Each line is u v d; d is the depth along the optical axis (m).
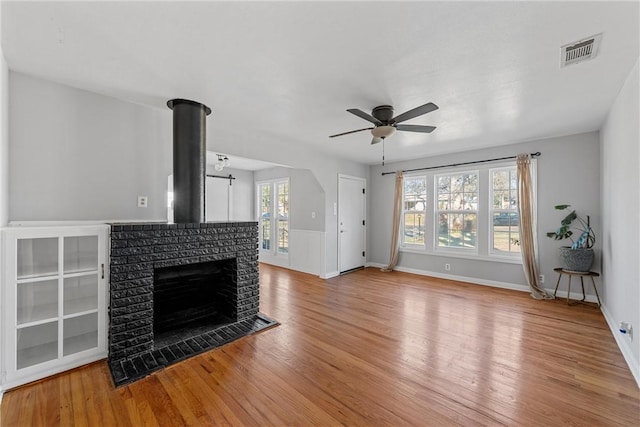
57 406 1.79
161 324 2.83
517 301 3.82
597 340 2.67
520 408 1.77
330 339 2.71
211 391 1.94
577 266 3.55
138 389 1.96
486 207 4.66
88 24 1.64
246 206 6.88
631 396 1.87
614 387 1.97
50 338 2.28
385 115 2.81
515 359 2.34
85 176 2.54
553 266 4.03
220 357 2.38
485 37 1.75
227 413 1.73
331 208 5.33
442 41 1.79
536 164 4.15
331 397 1.88
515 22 1.61
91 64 2.10
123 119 2.75
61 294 2.15
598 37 1.75
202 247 2.77
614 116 2.76
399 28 1.67
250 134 3.84
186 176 2.72
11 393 1.90
